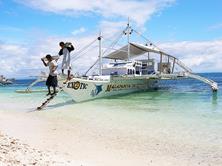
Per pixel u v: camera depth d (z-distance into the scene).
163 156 8.45
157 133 11.30
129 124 13.11
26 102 23.66
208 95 28.19
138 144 9.74
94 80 23.55
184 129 11.91
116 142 9.99
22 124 12.88
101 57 30.58
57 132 11.39
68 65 20.11
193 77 30.33
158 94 29.77
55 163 6.36
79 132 11.50
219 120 13.79
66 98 25.56
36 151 7.41
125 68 29.23
